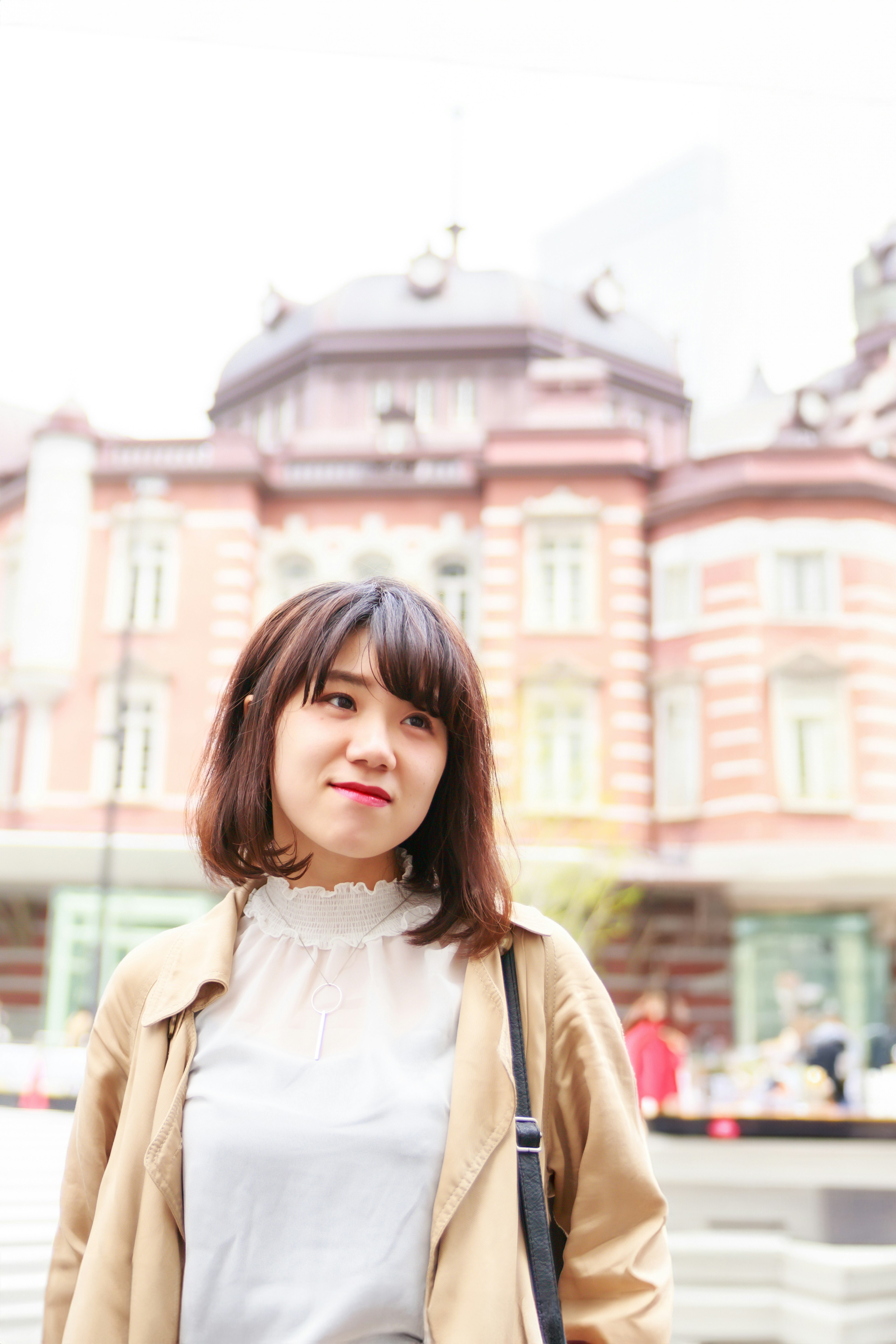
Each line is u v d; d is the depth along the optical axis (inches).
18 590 733.9
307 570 753.0
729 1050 658.8
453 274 877.2
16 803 693.3
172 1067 45.1
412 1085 43.4
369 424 847.7
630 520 732.0
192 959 47.9
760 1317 154.1
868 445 718.5
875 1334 148.3
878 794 683.4
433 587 745.0
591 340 884.0
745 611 703.7
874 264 871.1
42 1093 352.8
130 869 678.5
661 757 704.4
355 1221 41.6
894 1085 458.3
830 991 658.8
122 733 661.3
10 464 874.1
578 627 717.3
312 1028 45.9
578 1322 43.8
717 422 936.9
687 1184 176.4
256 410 898.1
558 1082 46.9
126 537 727.7
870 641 700.0
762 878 673.6
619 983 678.5
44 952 687.7
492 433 745.0
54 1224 172.6
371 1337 41.1
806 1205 170.2
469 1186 41.6
